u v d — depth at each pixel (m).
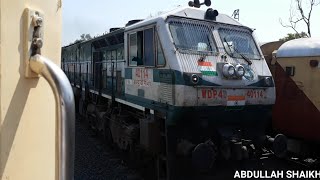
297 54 8.15
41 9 1.42
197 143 6.34
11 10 1.21
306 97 7.92
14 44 1.23
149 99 6.79
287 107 8.42
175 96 5.84
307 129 7.93
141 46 7.12
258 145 7.03
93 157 8.52
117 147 9.01
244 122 6.76
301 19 22.67
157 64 6.44
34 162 1.42
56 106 1.24
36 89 1.41
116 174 7.23
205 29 6.75
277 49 9.39
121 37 8.41
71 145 1.23
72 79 15.46
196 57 6.22
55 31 1.57
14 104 1.25
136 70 7.41
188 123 6.13
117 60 8.88
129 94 7.84
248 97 6.57
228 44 6.89
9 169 1.25
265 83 6.82
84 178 6.95
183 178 6.72
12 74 1.23
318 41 7.98
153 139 6.39
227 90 6.27
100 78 10.54
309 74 7.84
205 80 6.02
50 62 1.28
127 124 7.88
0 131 1.19
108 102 9.91
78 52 14.00
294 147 8.32
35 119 1.42
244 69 6.54
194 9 6.89
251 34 7.35
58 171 1.23
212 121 6.36
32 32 1.32
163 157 6.31
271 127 9.08
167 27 6.30
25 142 1.35
